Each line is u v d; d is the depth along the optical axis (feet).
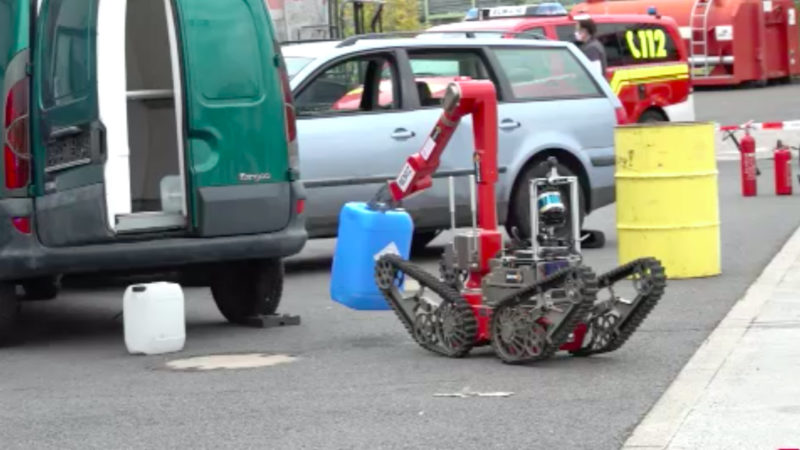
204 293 60.29
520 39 68.49
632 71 102.78
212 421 35.81
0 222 45.88
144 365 43.83
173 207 48.14
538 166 67.15
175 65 46.70
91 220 45.55
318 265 67.62
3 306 47.32
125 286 63.62
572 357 42.04
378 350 44.57
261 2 48.06
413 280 44.96
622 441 32.32
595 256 65.31
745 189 86.99
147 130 51.75
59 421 36.55
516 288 40.86
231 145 47.06
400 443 32.89
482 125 42.32
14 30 46.03
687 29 184.96
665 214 56.44
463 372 40.42
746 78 185.88
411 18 146.82
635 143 56.80
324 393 38.47
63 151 45.98
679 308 49.60
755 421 33.55
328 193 61.82
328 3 117.19
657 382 38.14
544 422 34.24
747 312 48.06
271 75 47.91
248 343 46.96
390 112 63.57
